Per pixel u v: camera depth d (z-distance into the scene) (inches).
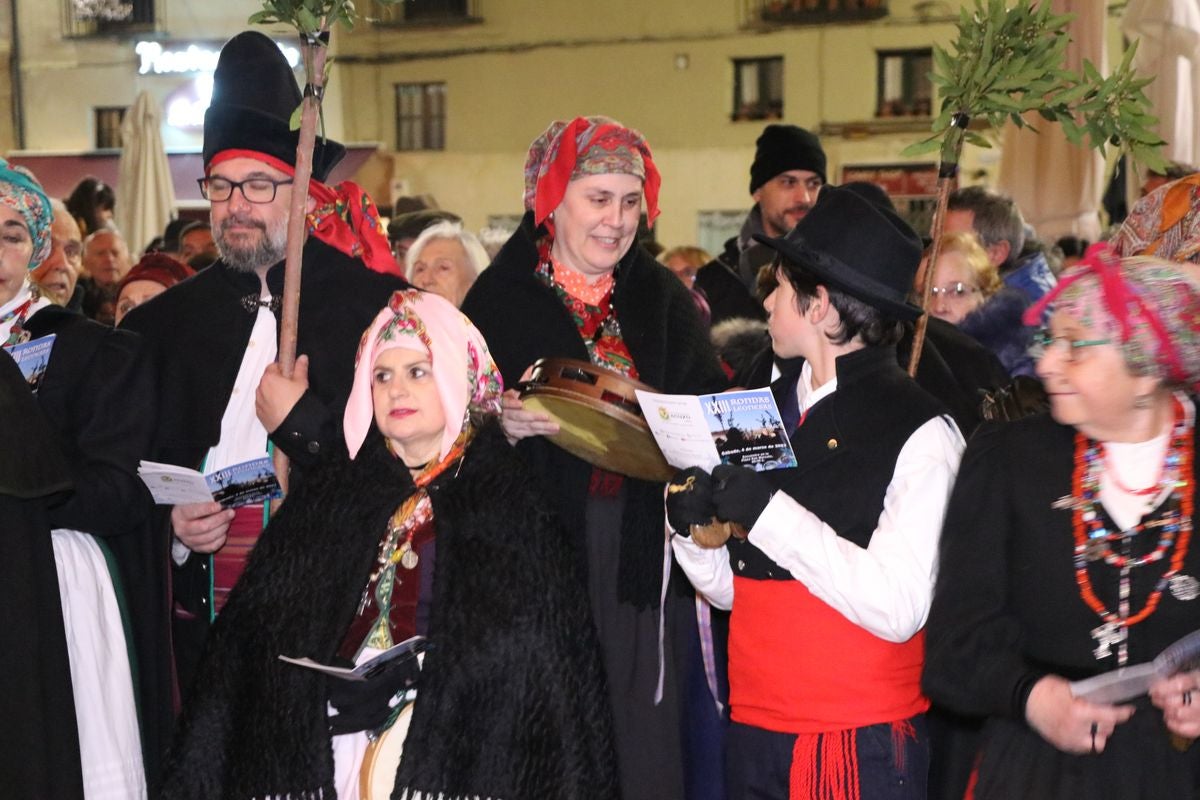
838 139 893.8
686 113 917.8
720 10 903.1
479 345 130.3
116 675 144.6
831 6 881.5
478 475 127.6
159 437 154.5
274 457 152.5
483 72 935.0
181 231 354.9
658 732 152.3
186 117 932.6
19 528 131.4
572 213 158.1
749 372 145.3
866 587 113.7
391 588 126.8
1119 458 104.1
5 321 148.2
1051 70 138.6
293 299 144.8
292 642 125.1
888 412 120.5
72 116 952.3
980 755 108.6
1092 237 323.6
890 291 121.6
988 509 107.9
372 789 123.8
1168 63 323.6
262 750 124.5
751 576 124.1
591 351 159.2
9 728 128.0
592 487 155.3
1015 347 186.1
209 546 146.8
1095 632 102.6
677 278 168.9
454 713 121.0
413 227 293.9
